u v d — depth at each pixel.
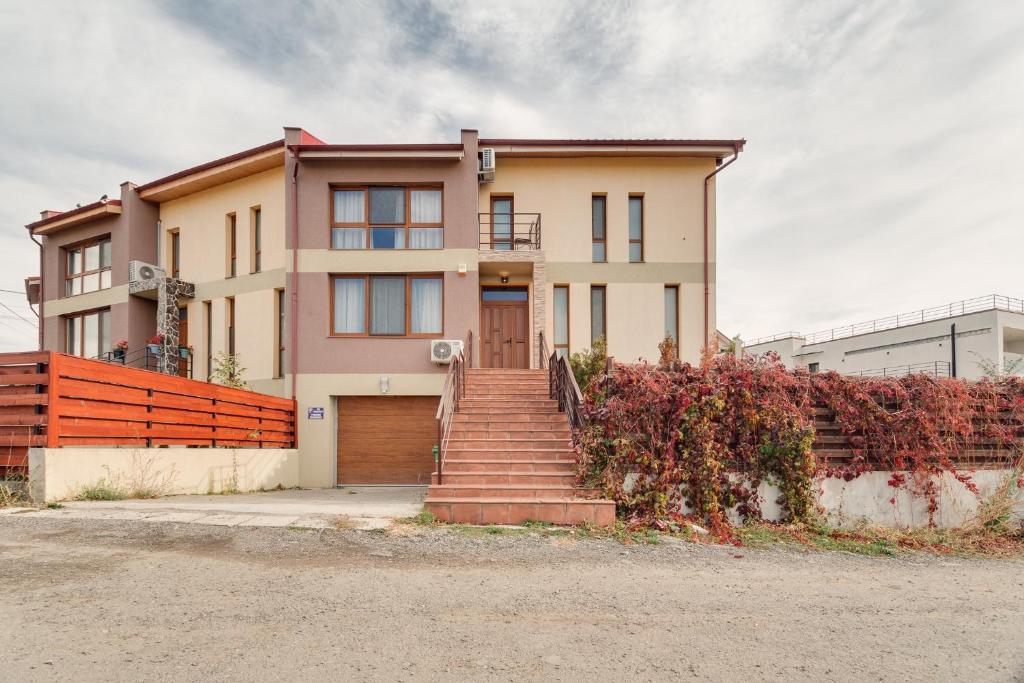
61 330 16.11
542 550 5.42
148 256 14.92
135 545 5.05
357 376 12.40
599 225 14.10
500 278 13.88
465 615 3.79
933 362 28.27
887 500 6.86
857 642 3.52
